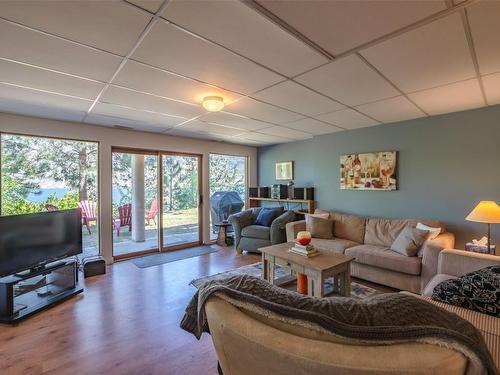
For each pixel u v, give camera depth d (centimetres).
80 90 253
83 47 175
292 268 271
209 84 239
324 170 478
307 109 318
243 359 89
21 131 337
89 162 407
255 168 629
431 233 302
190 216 529
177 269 387
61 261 313
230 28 154
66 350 198
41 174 366
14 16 141
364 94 266
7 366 181
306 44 172
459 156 328
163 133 470
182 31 157
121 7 134
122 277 352
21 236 263
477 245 277
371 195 413
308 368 72
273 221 452
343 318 78
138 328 229
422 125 358
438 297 178
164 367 182
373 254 315
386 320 75
